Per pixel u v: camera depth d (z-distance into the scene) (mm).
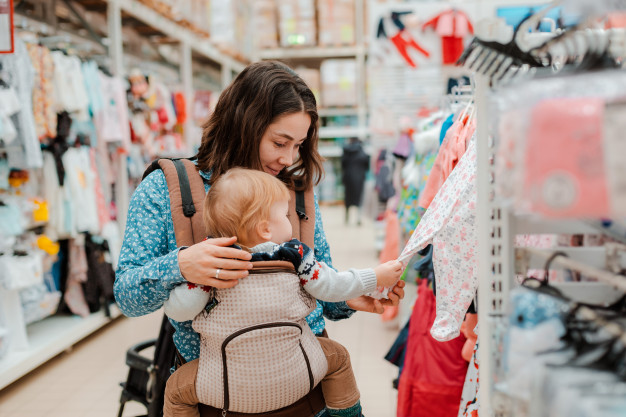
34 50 3592
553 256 993
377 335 4238
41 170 3939
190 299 1158
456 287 1345
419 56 5215
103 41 5008
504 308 1029
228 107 1317
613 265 998
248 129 1287
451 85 3439
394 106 5270
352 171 9969
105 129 4320
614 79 686
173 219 1278
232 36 7730
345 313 1530
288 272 1203
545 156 663
